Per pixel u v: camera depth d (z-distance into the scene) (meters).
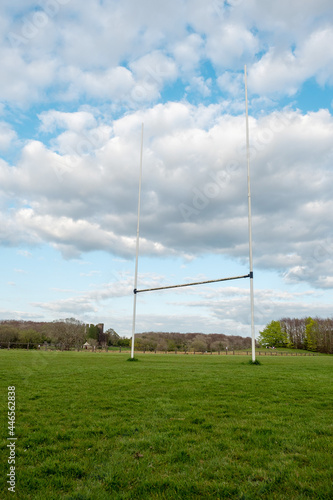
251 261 23.53
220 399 9.31
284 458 5.23
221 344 70.94
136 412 7.95
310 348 78.31
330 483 4.35
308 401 9.06
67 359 22.91
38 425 6.95
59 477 4.66
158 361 22.83
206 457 5.32
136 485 4.44
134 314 26.94
